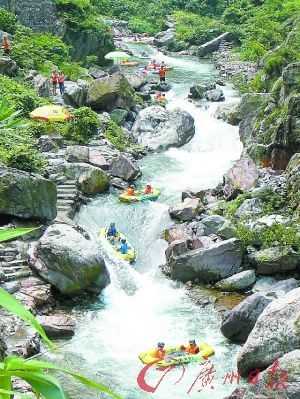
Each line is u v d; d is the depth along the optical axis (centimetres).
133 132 3744
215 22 6950
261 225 2419
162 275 2391
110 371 1780
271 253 2294
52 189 2492
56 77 4075
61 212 2628
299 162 2686
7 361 339
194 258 2312
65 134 3353
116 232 2572
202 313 2125
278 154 2958
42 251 2188
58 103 3841
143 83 4659
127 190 2911
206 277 2320
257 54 5466
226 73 5275
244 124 3525
